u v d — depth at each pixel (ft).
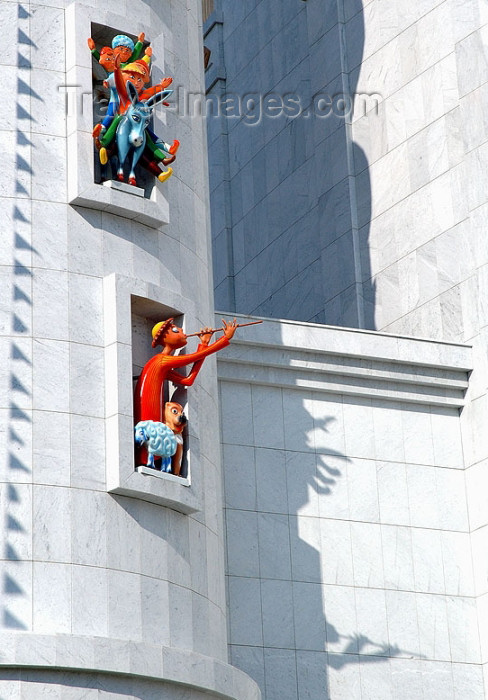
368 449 329.11
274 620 307.78
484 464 331.16
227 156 454.81
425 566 324.80
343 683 309.01
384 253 377.09
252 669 302.66
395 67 385.91
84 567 249.14
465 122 359.66
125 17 283.59
